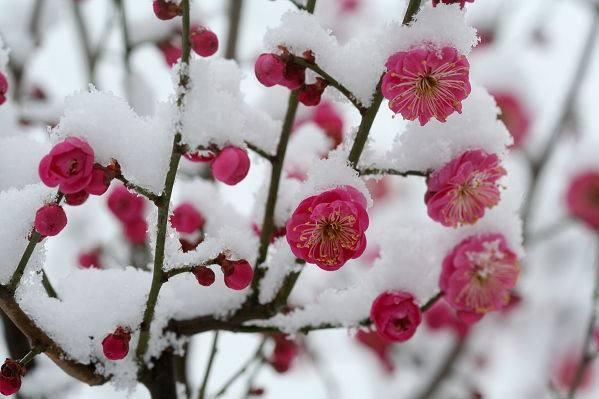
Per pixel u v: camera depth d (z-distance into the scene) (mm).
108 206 583
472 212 485
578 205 846
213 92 462
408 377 1015
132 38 672
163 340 503
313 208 456
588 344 671
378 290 503
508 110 820
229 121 465
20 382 465
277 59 461
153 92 684
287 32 468
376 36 471
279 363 606
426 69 453
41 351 475
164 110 468
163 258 465
